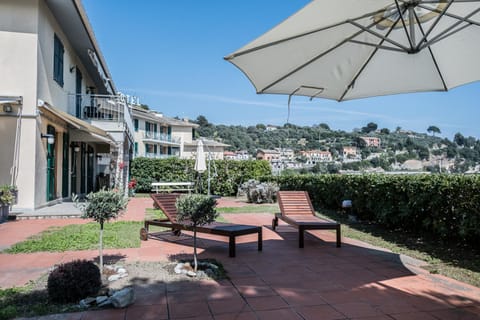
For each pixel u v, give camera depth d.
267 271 5.54
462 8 3.43
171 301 4.24
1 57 10.65
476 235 6.55
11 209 10.53
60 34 13.47
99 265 5.55
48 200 12.25
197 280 5.03
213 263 5.94
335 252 6.89
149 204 15.64
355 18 3.46
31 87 10.77
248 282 4.98
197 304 4.16
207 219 5.45
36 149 10.90
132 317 3.78
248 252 6.86
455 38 3.69
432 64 4.02
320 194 13.91
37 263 5.82
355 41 3.78
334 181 12.59
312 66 3.88
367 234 8.84
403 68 4.14
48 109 10.66
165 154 55.53
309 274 5.39
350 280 5.11
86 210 5.19
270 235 8.76
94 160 22.88
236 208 14.58
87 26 13.43
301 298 4.38
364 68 4.13
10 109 10.59
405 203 8.40
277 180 18.78
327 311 3.99
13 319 3.71
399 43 3.87
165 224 7.49
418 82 4.30
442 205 7.13
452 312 3.98
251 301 4.27
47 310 3.93
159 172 23.80
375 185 9.61
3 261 5.91
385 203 9.20
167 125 56.66
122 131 15.73
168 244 7.43
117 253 6.56
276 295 4.48
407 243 7.66
